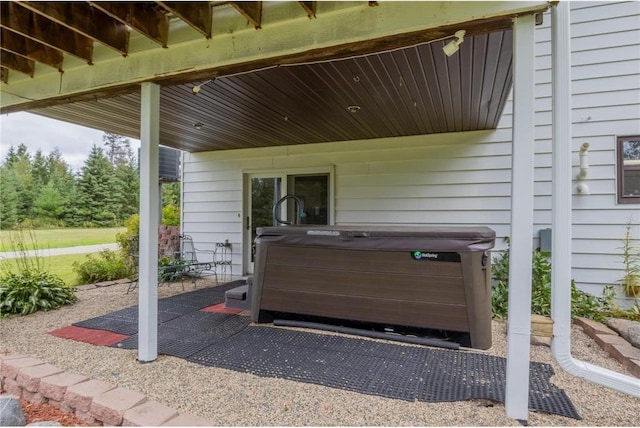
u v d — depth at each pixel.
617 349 2.87
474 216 5.04
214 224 6.79
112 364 2.80
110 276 6.56
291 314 3.71
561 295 2.08
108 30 2.69
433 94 3.56
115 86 3.03
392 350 3.03
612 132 4.26
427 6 2.09
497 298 4.16
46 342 3.31
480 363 2.76
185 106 4.01
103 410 2.03
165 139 5.74
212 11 2.60
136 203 20.67
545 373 2.59
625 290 4.20
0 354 3.00
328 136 5.49
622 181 4.25
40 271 5.02
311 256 3.61
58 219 16.92
